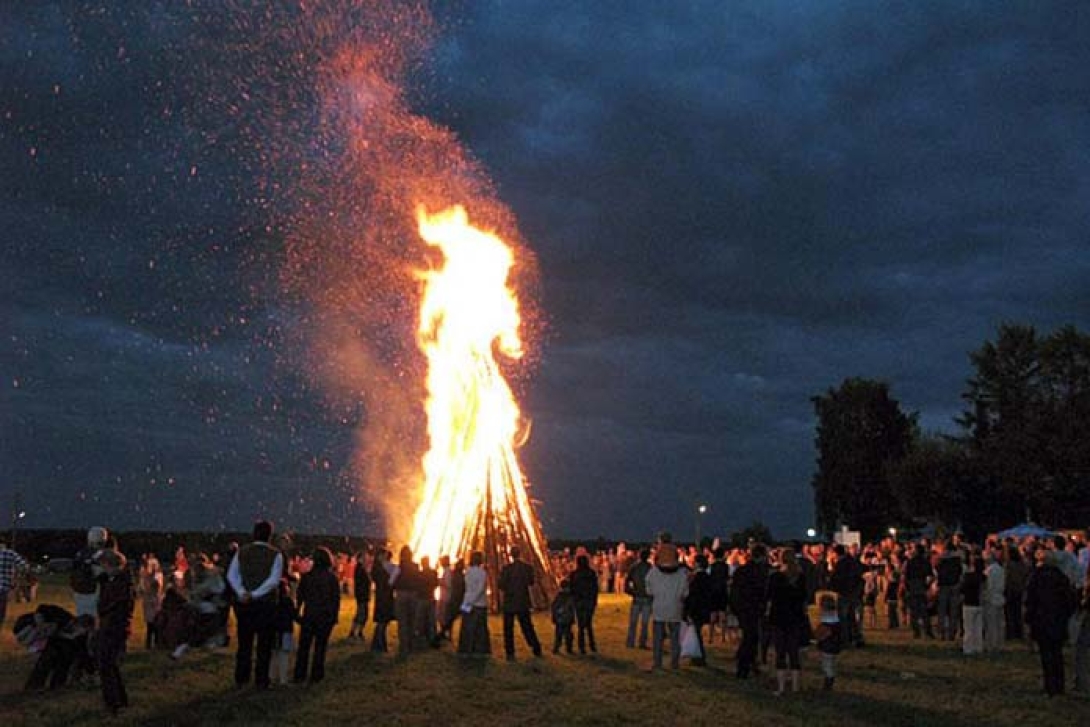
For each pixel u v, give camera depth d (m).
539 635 23.31
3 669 16.73
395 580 19.48
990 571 20.67
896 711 13.63
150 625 19.75
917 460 69.81
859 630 21.53
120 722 12.17
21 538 56.00
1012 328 72.69
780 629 15.13
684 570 17.58
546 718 13.02
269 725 12.27
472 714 13.21
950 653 20.23
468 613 19.20
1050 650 15.07
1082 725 12.84
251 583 14.45
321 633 15.47
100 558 13.02
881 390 78.12
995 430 72.69
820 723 12.74
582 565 19.97
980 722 12.95
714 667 17.94
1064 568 19.05
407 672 16.84
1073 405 67.50
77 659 14.88
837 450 78.00
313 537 45.69
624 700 14.32
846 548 21.55
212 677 15.78
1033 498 65.75
